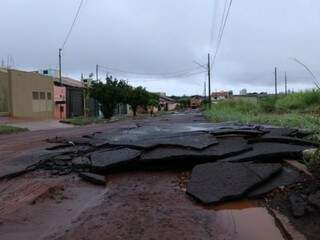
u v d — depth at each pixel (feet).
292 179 27.94
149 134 54.75
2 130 90.27
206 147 37.40
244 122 74.74
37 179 33.65
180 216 23.29
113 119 179.63
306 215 21.70
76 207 25.75
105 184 31.78
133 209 24.71
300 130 47.57
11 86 143.95
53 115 176.45
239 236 20.33
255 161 33.27
